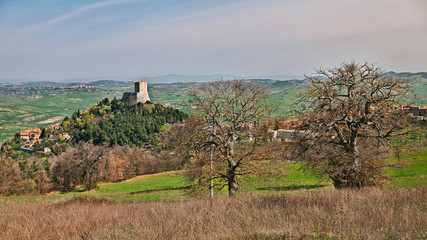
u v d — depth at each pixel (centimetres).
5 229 970
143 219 927
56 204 1766
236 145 2447
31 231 885
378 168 2092
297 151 2227
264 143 2320
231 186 2327
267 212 873
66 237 812
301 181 3903
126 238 752
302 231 652
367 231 605
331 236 609
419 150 2058
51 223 1011
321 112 2191
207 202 1234
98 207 1439
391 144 2039
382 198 997
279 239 630
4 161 7125
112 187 6506
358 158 2042
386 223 657
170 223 813
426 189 1171
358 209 835
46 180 6850
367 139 2128
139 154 9381
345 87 2189
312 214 802
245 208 968
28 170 7194
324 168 2194
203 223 805
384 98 2028
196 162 2436
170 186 5394
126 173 8606
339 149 2144
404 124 1983
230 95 2406
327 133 2244
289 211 891
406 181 2845
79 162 6800
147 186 5869
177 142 2498
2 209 1641
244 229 723
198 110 2384
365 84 2091
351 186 2023
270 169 2289
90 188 6500
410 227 611
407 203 896
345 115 2069
